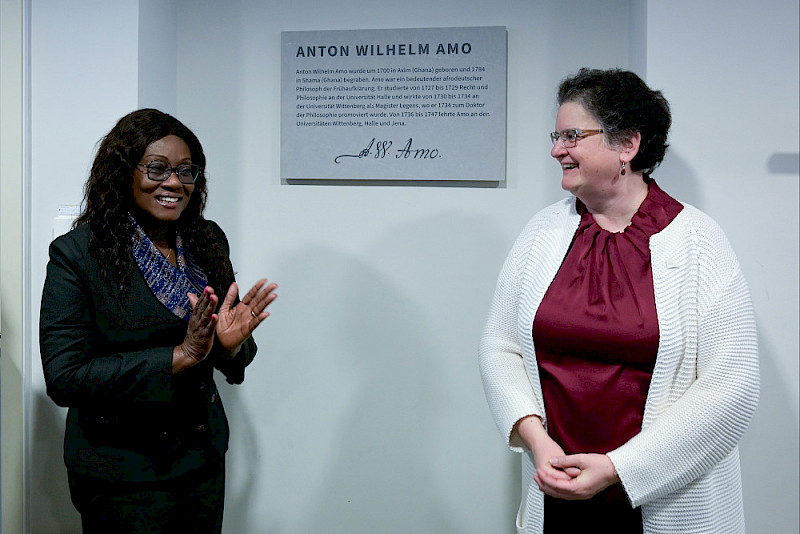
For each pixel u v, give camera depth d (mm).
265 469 2428
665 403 1357
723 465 1377
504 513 2342
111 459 1529
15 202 2115
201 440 1632
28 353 2137
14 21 2098
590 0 2240
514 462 2330
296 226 2379
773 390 1965
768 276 1953
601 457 1310
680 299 1339
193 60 2398
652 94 1411
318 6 2354
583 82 1425
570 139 1396
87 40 2121
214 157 2398
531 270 1500
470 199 2311
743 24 1935
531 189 2283
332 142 2326
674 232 1383
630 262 1391
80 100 2131
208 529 1693
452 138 2279
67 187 2135
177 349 1499
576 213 1521
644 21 1994
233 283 1672
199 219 1713
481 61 2258
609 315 1361
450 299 2332
